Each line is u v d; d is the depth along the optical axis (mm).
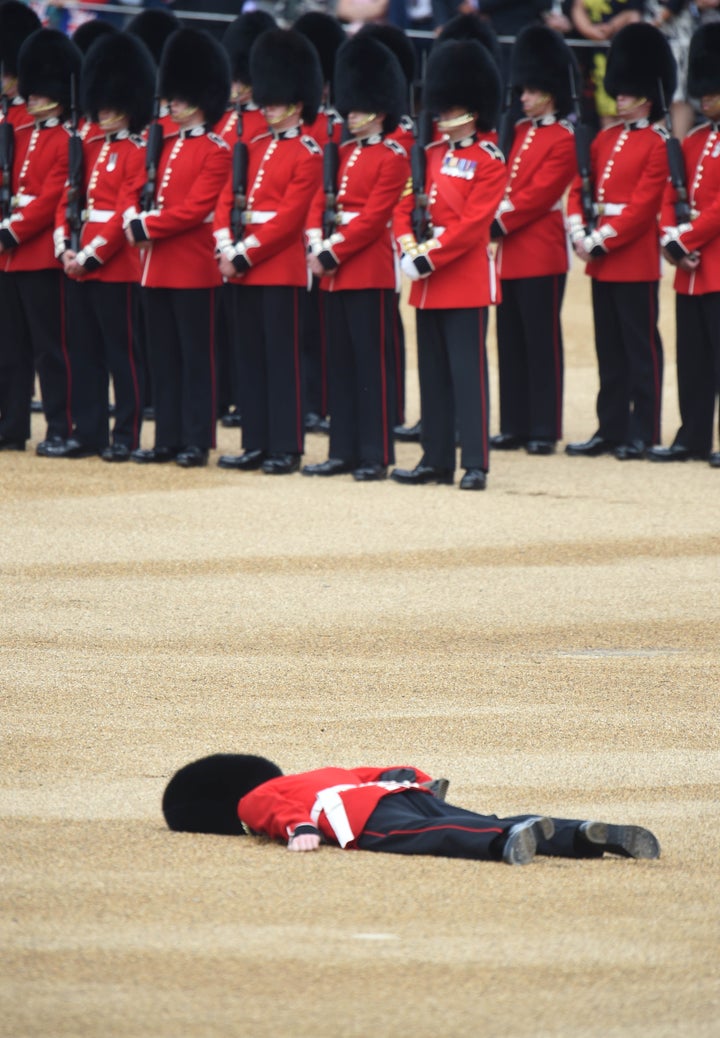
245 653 29750
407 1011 14781
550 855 19719
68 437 49031
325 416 55750
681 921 17453
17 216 47375
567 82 49344
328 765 23391
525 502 43250
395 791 20234
